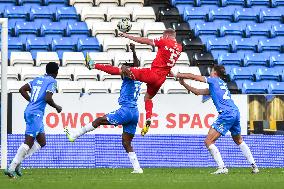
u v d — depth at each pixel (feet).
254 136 169.78
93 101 165.37
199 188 93.91
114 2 220.43
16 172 126.82
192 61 205.87
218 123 136.56
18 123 164.25
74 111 164.96
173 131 167.94
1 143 152.56
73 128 165.27
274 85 200.44
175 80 194.39
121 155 167.32
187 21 217.15
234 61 206.80
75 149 165.99
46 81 127.03
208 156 169.07
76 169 156.87
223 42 211.61
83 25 210.59
